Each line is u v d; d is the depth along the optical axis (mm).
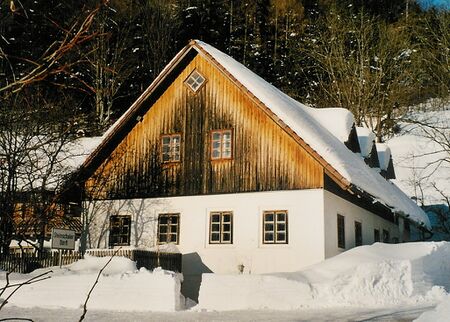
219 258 20734
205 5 50938
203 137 22094
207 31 50031
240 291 15344
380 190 22531
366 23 49812
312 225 19438
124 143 23609
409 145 46312
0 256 20031
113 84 34781
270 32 54219
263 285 15203
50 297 16750
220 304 15438
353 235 22750
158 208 22344
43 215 7605
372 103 46938
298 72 51062
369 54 48406
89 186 23734
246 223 20562
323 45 48781
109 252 19922
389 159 33188
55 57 3270
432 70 46031
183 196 21969
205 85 22484
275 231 20031
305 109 27750
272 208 20234
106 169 23672
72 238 18125
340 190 21562
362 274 15172
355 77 46625
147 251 19875
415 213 28062
